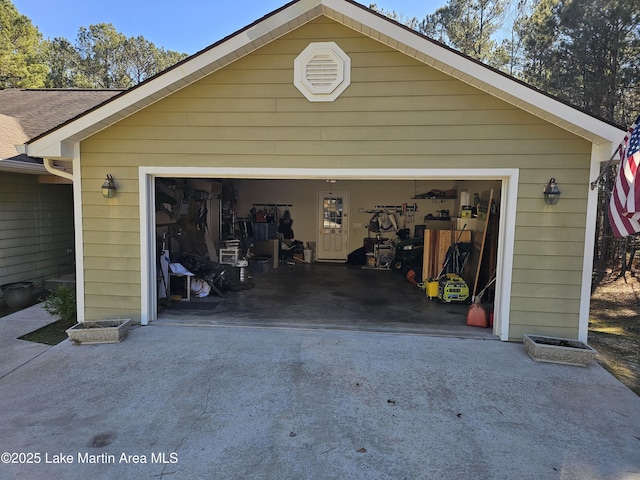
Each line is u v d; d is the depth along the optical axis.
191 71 4.27
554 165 4.25
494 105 4.27
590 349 3.93
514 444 2.65
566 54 9.84
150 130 4.68
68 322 5.18
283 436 2.70
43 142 4.46
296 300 6.40
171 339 4.47
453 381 3.53
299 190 11.02
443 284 6.34
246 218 10.98
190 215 7.77
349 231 10.88
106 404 3.10
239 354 4.06
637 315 7.00
